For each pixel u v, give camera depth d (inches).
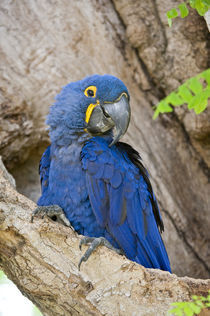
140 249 277.1
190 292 219.9
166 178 419.2
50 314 238.4
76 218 276.2
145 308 217.9
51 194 284.0
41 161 307.9
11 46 408.8
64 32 416.2
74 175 278.4
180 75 415.8
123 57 425.4
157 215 303.7
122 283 220.1
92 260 222.5
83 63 416.8
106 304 219.0
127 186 280.2
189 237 419.8
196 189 427.2
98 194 271.3
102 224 269.6
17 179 418.3
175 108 421.4
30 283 226.2
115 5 423.2
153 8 411.5
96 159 276.2
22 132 398.9
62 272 221.1
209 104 403.2
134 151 308.0
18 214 222.7
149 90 428.5
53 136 298.0
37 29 414.3
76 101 296.4
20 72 406.3
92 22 419.2
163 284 220.2
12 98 398.3
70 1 419.5
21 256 222.1
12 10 414.9
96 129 296.0
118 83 294.2
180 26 406.0
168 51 414.0
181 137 427.2
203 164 431.8
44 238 221.6
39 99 406.0
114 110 289.6
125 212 276.7
